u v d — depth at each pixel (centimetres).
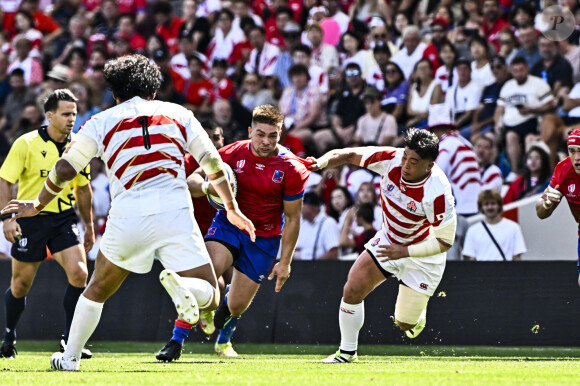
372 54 4112
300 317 3206
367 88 3884
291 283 3241
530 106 3638
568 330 2981
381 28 4159
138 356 2500
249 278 2169
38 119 4728
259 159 2091
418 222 2034
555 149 3550
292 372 1608
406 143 1934
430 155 1909
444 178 1992
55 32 5291
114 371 1653
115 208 1503
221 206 2111
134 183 1492
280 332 3216
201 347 3036
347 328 2078
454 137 3594
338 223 3647
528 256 3294
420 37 4034
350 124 3991
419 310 2170
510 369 1739
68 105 2306
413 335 2300
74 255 2322
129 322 3356
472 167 3544
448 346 3047
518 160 3634
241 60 4516
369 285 2069
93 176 4109
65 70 4834
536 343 3003
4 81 4975
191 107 4394
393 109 3950
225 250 2125
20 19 5156
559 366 1878
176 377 1479
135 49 4866
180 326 2081
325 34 4288
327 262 3212
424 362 2105
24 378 1466
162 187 1498
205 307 1511
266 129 2020
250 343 3238
